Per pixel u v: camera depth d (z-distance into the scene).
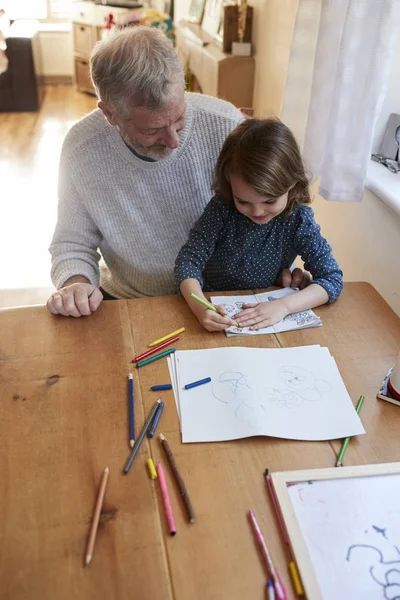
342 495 0.67
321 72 1.47
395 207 1.40
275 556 0.60
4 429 0.76
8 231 2.79
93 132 1.20
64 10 5.37
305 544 0.61
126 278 1.42
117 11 4.62
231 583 0.57
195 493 0.67
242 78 2.89
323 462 0.72
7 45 4.41
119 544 0.61
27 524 0.63
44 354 0.91
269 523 0.64
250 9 2.82
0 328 0.97
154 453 0.72
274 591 0.56
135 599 0.56
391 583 0.57
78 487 0.68
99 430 0.76
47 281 2.38
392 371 0.84
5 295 2.27
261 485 0.68
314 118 1.52
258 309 1.02
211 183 1.27
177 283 1.13
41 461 0.71
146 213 1.28
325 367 0.89
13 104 4.69
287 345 0.94
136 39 0.98
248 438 0.75
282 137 1.01
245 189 0.99
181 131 1.19
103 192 1.25
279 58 2.44
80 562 0.59
